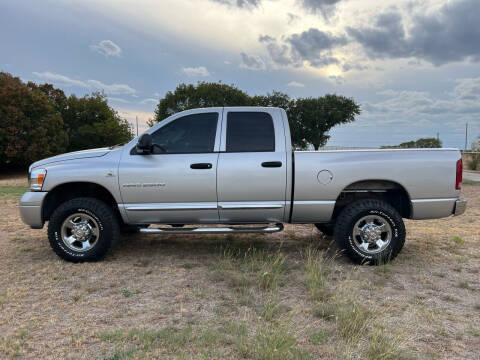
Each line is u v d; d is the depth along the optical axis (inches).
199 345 104.3
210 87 1497.3
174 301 138.3
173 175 180.1
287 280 160.6
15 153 1102.4
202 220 186.2
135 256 198.4
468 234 251.4
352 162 179.8
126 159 184.2
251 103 1584.6
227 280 160.4
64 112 1510.8
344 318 117.4
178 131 187.3
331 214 183.9
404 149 184.4
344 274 168.7
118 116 1608.0
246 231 181.9
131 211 184.1
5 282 157.9
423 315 127.0
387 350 99.0
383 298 142.3
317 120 1563.7
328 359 98.6
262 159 180.2
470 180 680.4
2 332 113.7
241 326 115.1
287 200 182.2
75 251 185.2
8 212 347.6
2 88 1101.1
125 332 112.7
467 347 106.9
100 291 148.6
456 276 168.7
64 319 122.8
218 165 179.8
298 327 116.4
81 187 196.5
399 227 179.3
